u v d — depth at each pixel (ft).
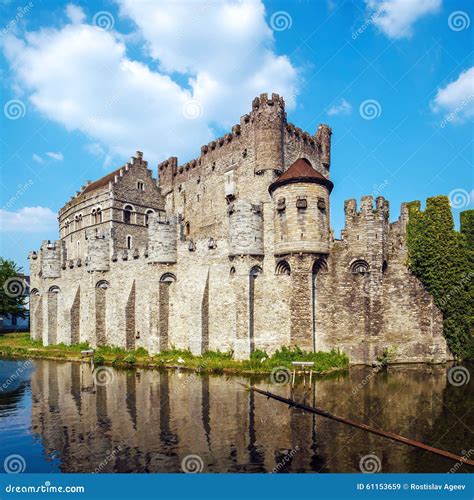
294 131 156.76
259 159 146.00
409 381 96.89
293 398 81.82
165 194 204.64
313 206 118.11
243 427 65.62
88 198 203.41
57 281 185.47
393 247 125.80
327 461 52.80
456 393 85.10
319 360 112.16
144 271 150.71
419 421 67.21
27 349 168.66
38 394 91.86
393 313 122.01
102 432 65.67
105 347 156.87
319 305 121.49
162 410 76.07
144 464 53.72
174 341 140.26
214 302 131.95
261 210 126.82
